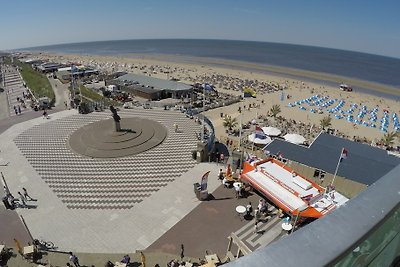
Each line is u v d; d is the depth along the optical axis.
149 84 75.62
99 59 185.25
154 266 18.48
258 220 22.44
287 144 35.12
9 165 30.80
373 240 2.30
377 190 2.39
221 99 71.88
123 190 26.55
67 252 19.61
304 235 1.88
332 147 33.94
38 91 63.81
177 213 23.44
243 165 29.31
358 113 70.88
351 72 176.12
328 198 22.69
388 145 47.88
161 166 30.69
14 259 19.05
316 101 78.75
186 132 39.56
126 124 41.66
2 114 48.31
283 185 23.92
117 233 21.34
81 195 25.78
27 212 23.48
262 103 72.81
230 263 1.57
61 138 37.81
